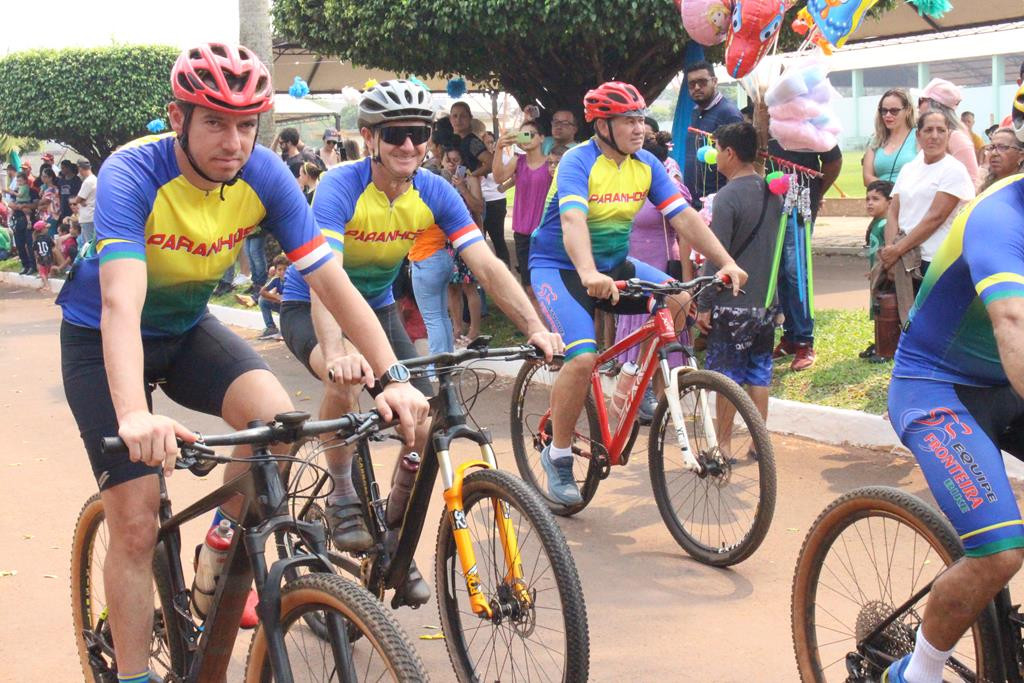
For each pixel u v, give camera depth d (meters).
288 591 2.42
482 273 3.89
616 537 4.98
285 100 18.11
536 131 8.88
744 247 5.51
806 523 4.96
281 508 2.51
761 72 6.74
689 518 4.77
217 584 2.68
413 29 9.54
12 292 18.17
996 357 2.69
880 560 3.03
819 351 7.27
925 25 13.82
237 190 2.94
